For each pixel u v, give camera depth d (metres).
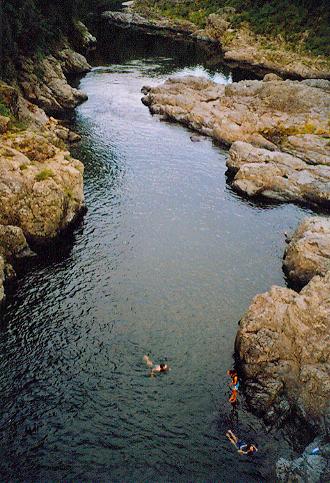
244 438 24.12
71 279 34.22
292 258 36.97
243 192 49.38
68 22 98.06
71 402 25.25
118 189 47.75
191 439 23.98
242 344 27.64
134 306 32.34
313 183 48.59
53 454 22.73
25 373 26.61
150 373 27.42
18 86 62.62
